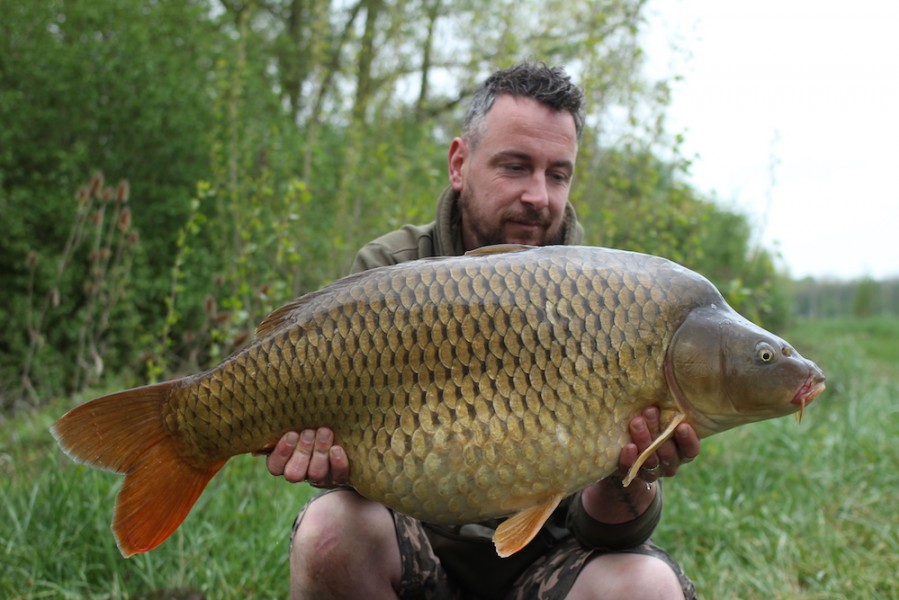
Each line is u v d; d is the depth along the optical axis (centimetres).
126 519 172
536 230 218
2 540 291
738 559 337
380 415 164
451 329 162
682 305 163
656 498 193
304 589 205
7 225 701
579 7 583
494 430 161
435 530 213
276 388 168
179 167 771
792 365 159
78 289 725
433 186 570
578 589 192
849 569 318
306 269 591
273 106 844
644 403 163
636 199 511
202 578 289
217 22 880
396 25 700
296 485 371
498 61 552
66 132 752
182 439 173
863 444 484
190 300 696
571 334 161
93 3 752
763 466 444
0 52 728
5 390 621
